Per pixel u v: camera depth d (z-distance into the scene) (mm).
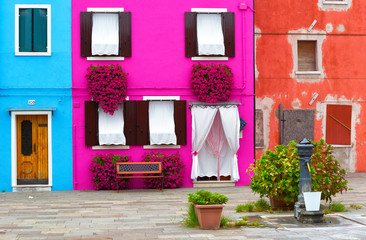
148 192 15266
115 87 16109
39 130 16344
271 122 19172
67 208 12133
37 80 16297
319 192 9695
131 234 8867
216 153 16922
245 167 16953
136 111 16531
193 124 16391
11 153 16047
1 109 16125
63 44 16422
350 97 19656
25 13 16422
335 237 8203
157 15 16781
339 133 19609
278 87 19234
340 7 19609
